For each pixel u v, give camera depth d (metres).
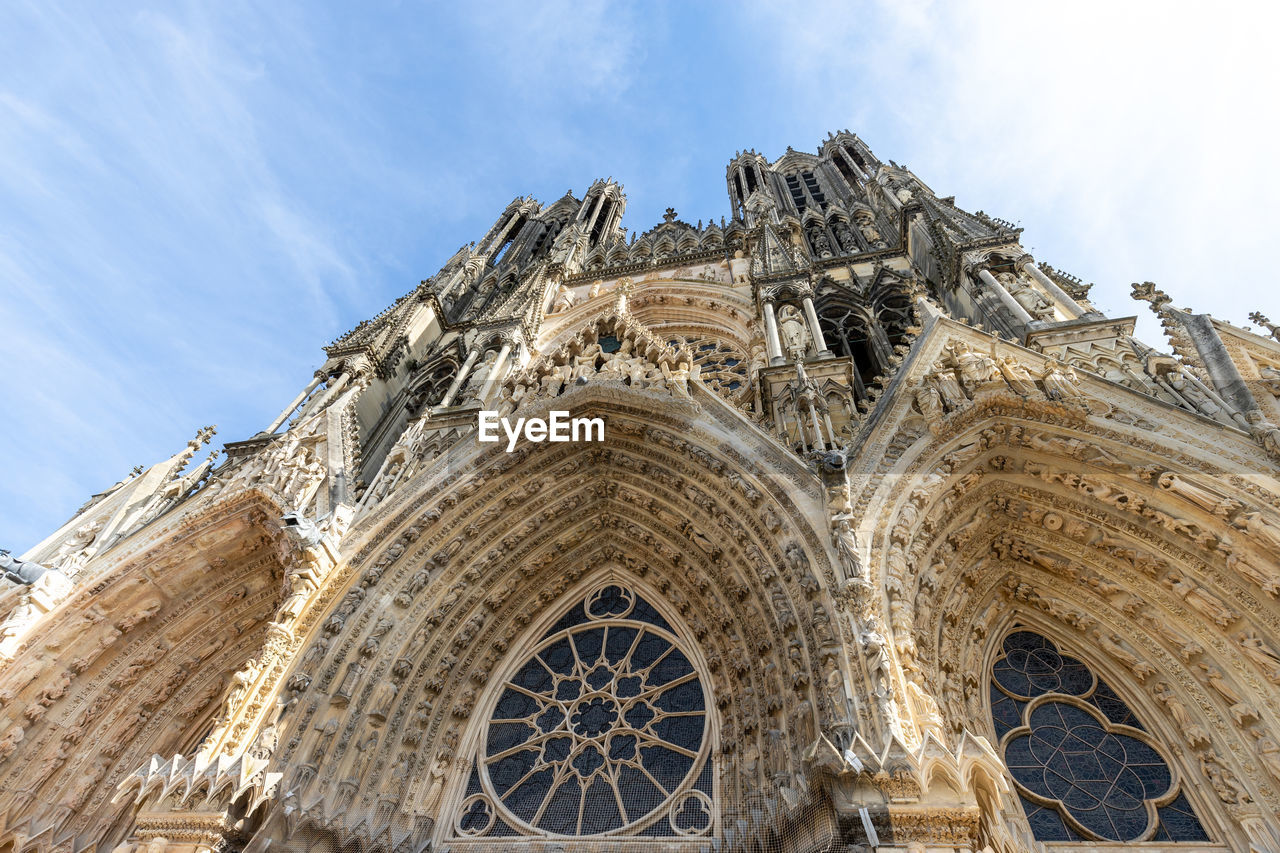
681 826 11.85
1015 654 13.54
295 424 21.42
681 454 15.66
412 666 13.91
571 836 12.13
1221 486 11.52
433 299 32.03
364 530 15.45
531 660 15.41
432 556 15.27
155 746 15.45
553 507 16.61
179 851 9.95
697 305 28.94
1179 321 15.17
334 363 25.16
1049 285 19.09
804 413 15.76
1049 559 13.71
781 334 21.23
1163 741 11.77
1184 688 11.83
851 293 25.56
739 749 12.09
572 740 13.68
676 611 15.17
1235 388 12.88
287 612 13.44
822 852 8.88
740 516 14.02
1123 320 15.80
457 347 29.95
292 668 12.93
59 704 15.26
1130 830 10.97
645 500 16.27
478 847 12.26
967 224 24.47
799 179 46.62
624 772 12.99
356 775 12.20
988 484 14.05
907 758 8.69
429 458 17.80
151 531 17.39
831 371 17.58
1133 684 12.52
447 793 13.15
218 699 16.25
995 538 14.10
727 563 14.18
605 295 30.47
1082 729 12.35
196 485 19.61
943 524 13.36
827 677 10.25
